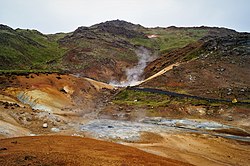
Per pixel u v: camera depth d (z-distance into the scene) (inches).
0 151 786.8
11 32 4913.9
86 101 2208.4
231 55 3036.4
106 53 4872.0
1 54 3533.5
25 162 696.4
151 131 1455.5
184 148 1231.5
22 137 1012.5
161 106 2003.0
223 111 1882.4
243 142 1374.3
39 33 6609.3
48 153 773.9
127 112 1934.1
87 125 1523.1
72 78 2458.2
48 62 4005.9
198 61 2977.4
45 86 2057.1
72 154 782.5
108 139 1254.9
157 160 853.2
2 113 1387.8
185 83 2559.1
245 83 2470.5
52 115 1556.3
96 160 748.0
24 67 3528.5
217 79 2564.0
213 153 1194.6
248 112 1834.4
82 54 4308.6
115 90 2787.9
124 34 6924.2
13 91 1850.4
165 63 3905.0
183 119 1801.2
